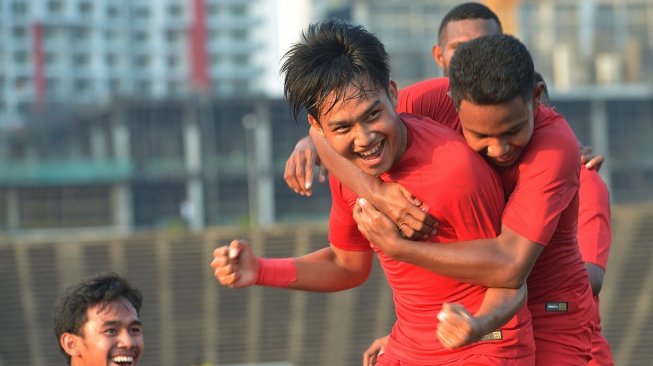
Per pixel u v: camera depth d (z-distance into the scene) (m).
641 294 50.47
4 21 142.75
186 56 153.12
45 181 90.00
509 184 7.23
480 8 10.46
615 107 96.69
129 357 8.73
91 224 91.25
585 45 110.31
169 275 52.84
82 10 147.50
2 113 140.25
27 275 52.94
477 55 6.68
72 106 98.44
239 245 7.81
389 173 7.12
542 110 7.37
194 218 93.06
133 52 152.50
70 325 8.68
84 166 91.06
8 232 89.06
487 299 6.94
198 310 50.00
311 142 8.59
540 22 118.50
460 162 6.93
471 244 6.97
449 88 7.34
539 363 7.75
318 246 56.09
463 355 7.27
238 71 157.62
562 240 7.73
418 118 7.27
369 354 9.56
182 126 94.00
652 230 54.00
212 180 93.50
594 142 95.88
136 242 54.81
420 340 7.44
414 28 120.06
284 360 47.34
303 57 6.75
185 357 47.41
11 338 48.88
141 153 93.44
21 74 142.62
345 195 7.66
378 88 6.73
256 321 49.00
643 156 96.12
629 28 119.69
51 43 145.38
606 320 49.16
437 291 7.27
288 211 92.75
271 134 93.25
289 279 8.06
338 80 6.63
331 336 48.12
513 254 6.90
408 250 7.02
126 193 92.12
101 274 8.90
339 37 6.75
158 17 153.75
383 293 49.78
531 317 7.61
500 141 6.82
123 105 93.31
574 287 7.84
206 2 155.75
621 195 96.56
